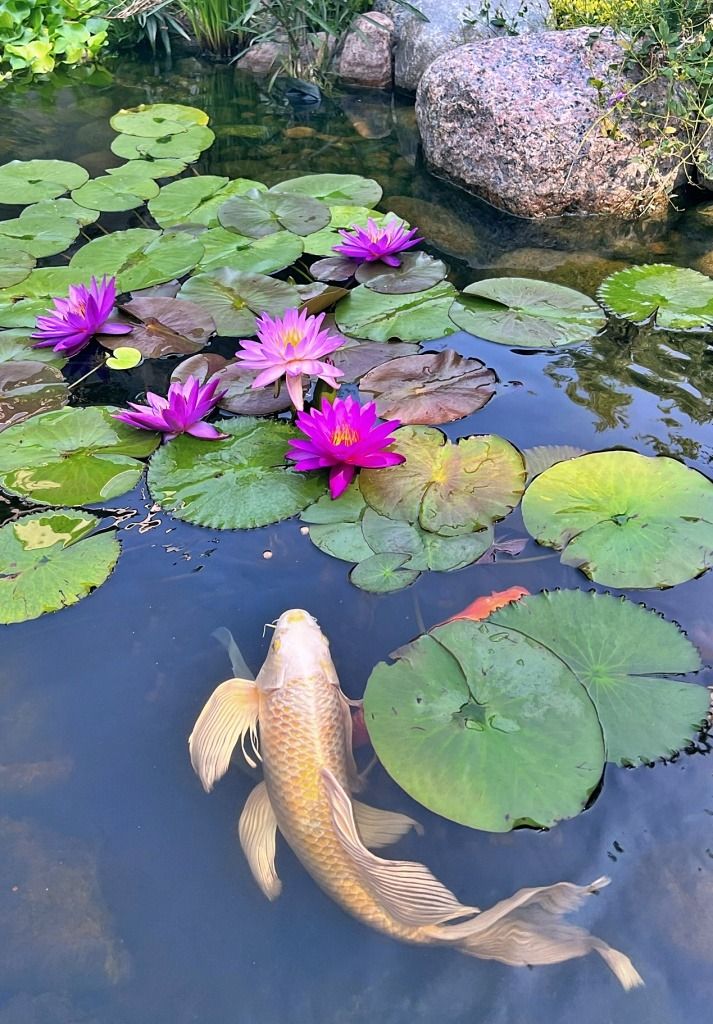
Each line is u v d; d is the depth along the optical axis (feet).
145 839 4.45
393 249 9.01
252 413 7.21
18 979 4.01
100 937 4.12
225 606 5.60
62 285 9.00
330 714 4.59
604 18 11.41
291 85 14.38
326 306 8.32
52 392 7.57
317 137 12.84
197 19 15.24
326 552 5.93
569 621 5.19
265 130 13.12
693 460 6.56
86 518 6.25
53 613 5.60
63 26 15.81
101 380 7.81
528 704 4.69
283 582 5.73
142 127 12.99
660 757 4.53
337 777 4.39
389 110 13.61
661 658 4.98
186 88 14.74
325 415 6.31
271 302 8.52
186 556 5.96
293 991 3.91
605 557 5.66
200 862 4.35
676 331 8.13
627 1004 3.81
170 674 5.22
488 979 3.89
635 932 3.99
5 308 8.67
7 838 4.47
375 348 7.88
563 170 10.11
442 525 6.01
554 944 3.92
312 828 4.13
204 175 11.68
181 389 6.93
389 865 3.99
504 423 6.95
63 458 6.77
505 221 10.43
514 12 12.87
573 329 8.04
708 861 4.22
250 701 4.94
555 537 5.84
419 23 13.37
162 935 4.11
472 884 4.16
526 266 9.37
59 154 12.47
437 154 11.33
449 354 7.66
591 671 4.93
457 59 10.82
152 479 6.57
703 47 9.85
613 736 4.61
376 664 5.00
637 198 10.32
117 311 8.54
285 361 6.65
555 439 6.77
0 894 4.26
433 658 4.95
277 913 4.15
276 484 6.44
